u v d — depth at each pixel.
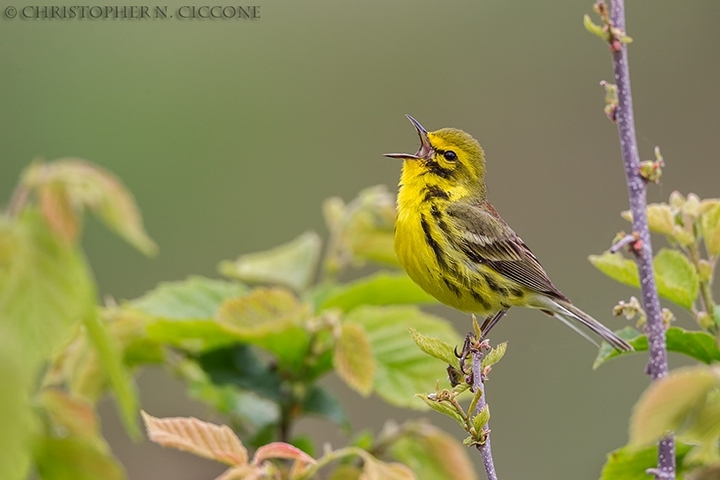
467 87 17.75
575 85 17.48
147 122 16.69
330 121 17.53
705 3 17.84
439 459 7.64
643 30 17.91
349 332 7.54
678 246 7.93
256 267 9.01
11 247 4.35
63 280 4.40
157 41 16.83
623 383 14.91
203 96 17.17
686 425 3.96
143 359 8.32
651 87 17.72
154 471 11.51
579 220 17.03
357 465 7.66
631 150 6.39
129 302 8.28
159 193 16.36
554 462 14.41
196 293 8.52
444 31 18.06
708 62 17.62
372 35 18.02
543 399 15.03
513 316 15.65
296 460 6.00
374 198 9.05
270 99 17.42
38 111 16.14
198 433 5.64
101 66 16.72
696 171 17.19
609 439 14.50
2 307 4.27
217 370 8.09
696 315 6.93
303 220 16.88
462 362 6.01
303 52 17.91
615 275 7.31
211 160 16.92
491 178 17.16
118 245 15.59
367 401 13.94
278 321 7.60
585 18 6.48
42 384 7.42
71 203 4.45
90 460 4.97
